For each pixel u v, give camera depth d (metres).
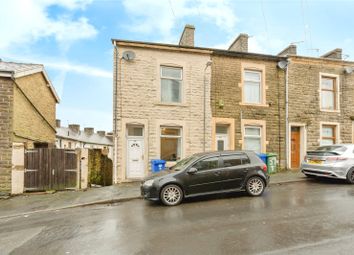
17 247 5.22
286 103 15.16
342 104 16.14
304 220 6.13
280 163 14.91
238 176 8.89
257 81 15.11
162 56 13.63
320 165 11.22
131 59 13.11
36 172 11.09
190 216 6.87
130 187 11.50
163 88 13.79
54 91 18.05
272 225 5.86
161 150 13.63
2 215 7.98
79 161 11.39
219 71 14.38
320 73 15.84
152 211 7.61
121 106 12.99
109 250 4.86
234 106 14.44
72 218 7.31
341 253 4.33
